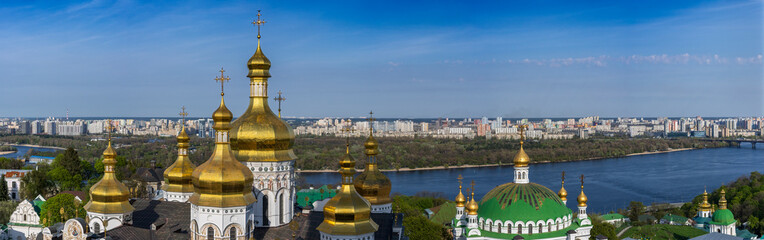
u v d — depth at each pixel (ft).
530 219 354.54
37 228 492.95
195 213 254.27
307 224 289.94
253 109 287.89
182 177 329.11
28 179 650.84
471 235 362.12
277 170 285.43
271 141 282.56
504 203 364.79
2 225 511.81
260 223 285.64
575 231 355.36
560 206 366.22
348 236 256.32
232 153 258.57
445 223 616.80
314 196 513.86
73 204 479.00
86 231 271.08
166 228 282.15
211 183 248.32
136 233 274.16
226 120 254.88
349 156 265.13
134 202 317.01
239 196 253.65
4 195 625.00
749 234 585.63
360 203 260.21
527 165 377.30
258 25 292.20
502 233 358.84
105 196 294.05
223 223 248.73
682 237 565.53
